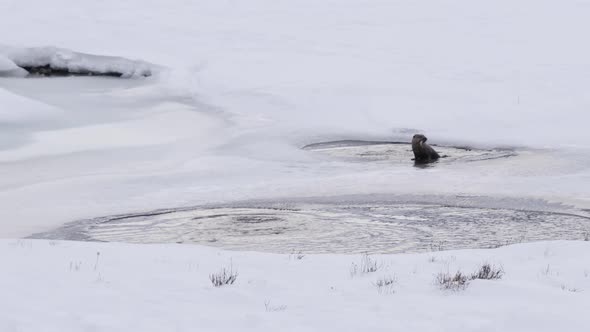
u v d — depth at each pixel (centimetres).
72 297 1123
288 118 4062
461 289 1191
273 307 1103
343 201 2431
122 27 6712
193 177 2802
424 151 3112
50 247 1545
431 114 3953
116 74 5653
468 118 3878
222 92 4734
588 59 5172
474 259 1466
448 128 3734
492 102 4188
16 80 5459
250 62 5434
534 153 3206
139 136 3716
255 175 2844
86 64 5731
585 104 4059
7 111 4069
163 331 977
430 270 1357
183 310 1075
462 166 2977
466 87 4525
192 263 1404
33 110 4184
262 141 3459
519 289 1176
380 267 1382
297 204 2400
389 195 2511
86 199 2488
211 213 2277
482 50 5584
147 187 2656
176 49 6034
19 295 1121
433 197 2470
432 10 7038
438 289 1201
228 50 5916
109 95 4903
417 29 6359
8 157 3253
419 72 4956
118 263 1382
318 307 1105
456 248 1806
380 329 1002
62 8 7338
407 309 1092
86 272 1291
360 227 2053
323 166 3012
